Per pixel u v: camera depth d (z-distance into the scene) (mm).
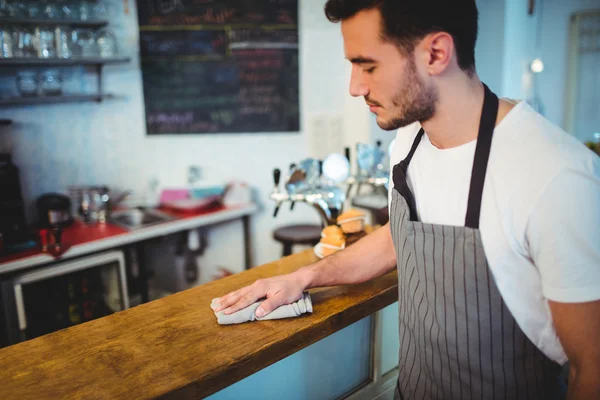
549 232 732
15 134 2811
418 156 1004
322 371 1394
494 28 3420
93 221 2859
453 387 975
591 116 4246
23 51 2551
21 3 2549
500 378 911
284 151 3520
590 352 730
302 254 1629
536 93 4316
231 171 3490
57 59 2578
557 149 757
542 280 768
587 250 708
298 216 3643
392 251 1253
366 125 3377
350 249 1276
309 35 3365
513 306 848
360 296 1259
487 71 3518
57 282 2529
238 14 3244
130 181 3283
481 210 839
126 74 3150
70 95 2855
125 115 3193
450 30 779
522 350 885
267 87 3383
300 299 1167
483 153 834
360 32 813
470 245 856
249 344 1017
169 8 3162
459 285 891
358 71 866
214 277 3621
